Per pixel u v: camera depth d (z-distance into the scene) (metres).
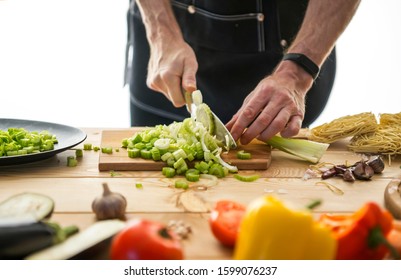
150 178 1.43
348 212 1.21
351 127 1.77
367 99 3.76
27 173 1.44
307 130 1.95
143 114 2.39
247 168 1.54
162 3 2.01
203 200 1.27
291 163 1.61
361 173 1.45
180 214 1.18
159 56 1.92
